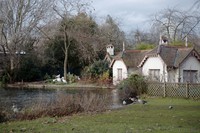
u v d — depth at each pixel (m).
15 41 46.62
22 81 46.97
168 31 56.47
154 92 27.44
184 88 25.62
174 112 16.88
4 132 11.35
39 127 12.16
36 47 50.56
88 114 16.61
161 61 37.69
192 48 38.19
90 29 53.66
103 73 46.25
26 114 15.45
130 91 28.09
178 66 37.19
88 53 50.97
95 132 10.87
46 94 31.52
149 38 69.12
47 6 49.53
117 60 45.09
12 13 46.50
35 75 49.50
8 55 47.09
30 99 26.73
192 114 15.93
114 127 11.90
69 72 50.38
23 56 49.06
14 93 33.03
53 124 12.88
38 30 49.91
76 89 38.81
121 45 61.41
